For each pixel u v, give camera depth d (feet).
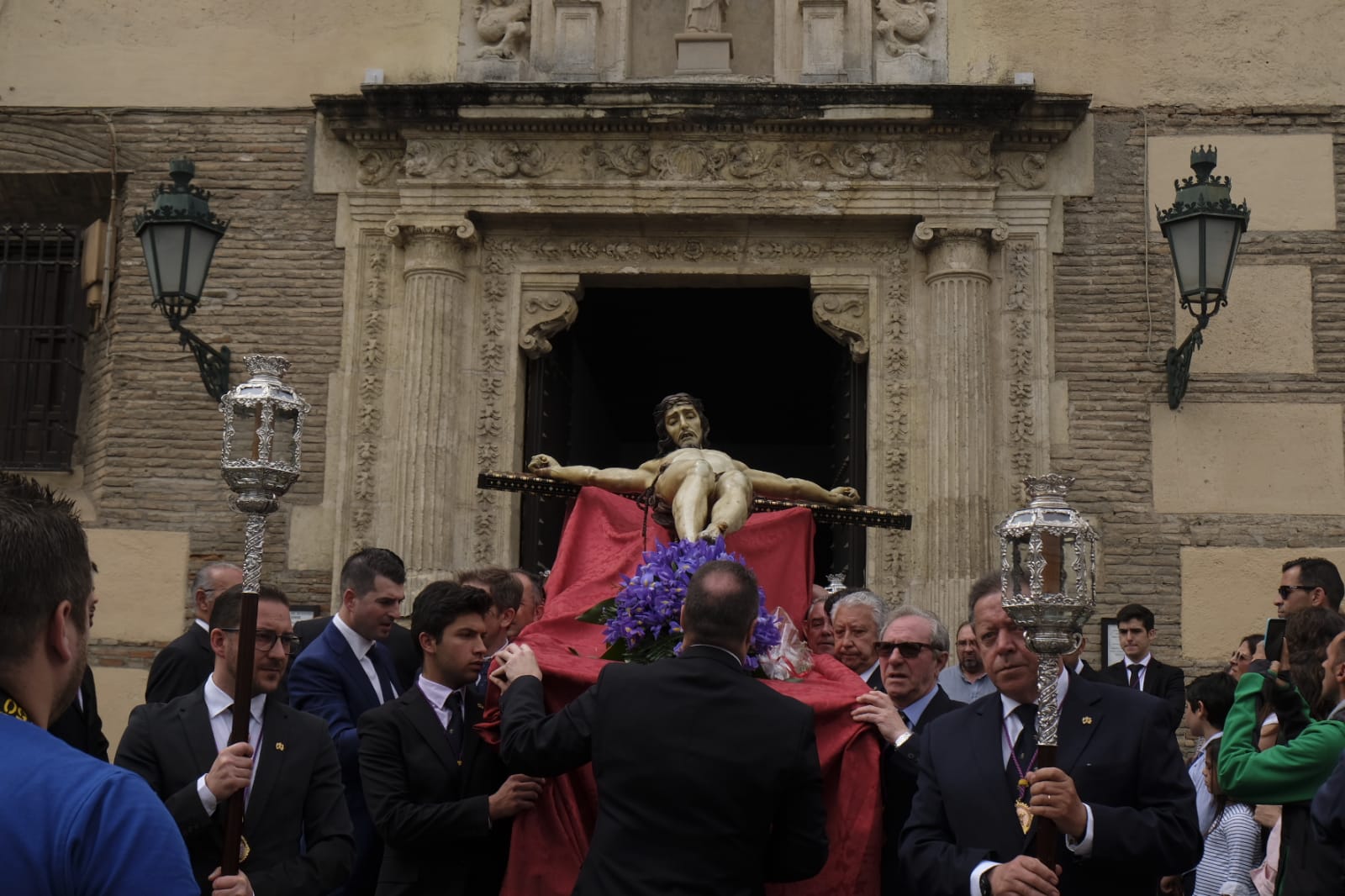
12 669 8.90
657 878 14.79
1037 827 15.34
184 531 39.22
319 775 18.35
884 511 23.91
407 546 38.11
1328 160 39.78
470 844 18.40
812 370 56.75
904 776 18.47
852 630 23.67
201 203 36.11
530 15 41.24
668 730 15.34
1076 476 38.50
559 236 40.37
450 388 39.11
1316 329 39.04
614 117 39.27
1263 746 19.85
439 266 39.42
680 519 21.48
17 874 8.14
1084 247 39.55
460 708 19.31
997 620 17.43
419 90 39.24
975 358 38.40
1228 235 35.45
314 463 39.27
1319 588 25.26
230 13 41.75
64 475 41.22
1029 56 40.50
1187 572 37.91
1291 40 40.40
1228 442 38.47
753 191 39.40
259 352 39.91
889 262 39.86
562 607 21.38
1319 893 16.69
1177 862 15.97
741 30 41.39
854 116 38.93
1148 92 40.27
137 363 40.14
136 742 18.15
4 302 42.42
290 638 18.57
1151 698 17.06
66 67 41.75
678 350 54.85
